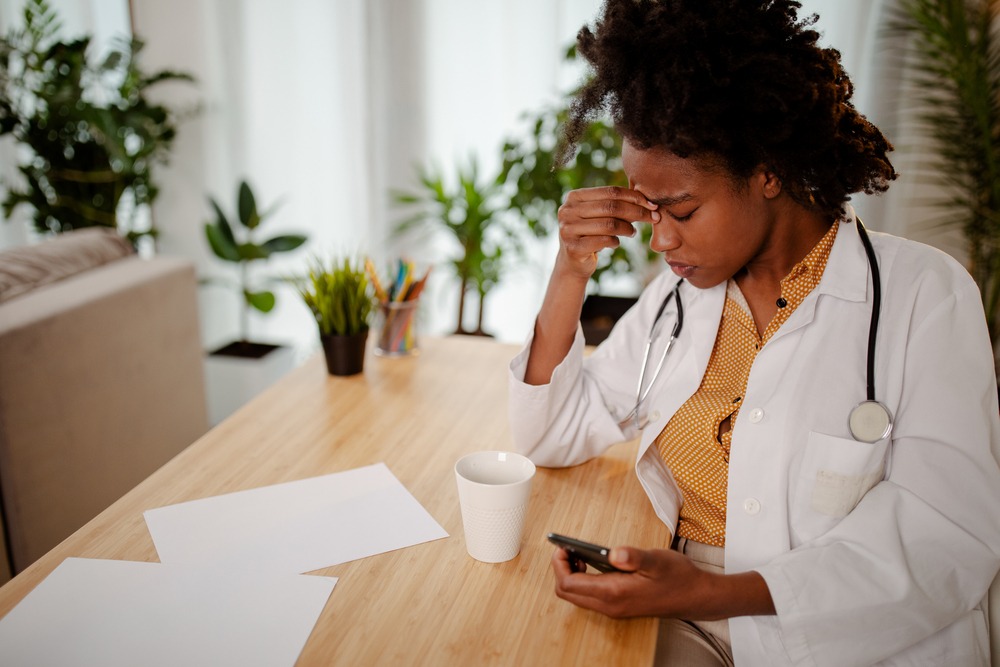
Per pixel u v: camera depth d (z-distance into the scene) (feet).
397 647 2.26
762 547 2.84
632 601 2.36
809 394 2.85
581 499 3.17
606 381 3.58
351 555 2.71
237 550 2.73
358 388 4.23
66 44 9.64
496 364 4.63
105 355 5.77
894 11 8.27
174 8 10.57
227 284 10.75
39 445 5.14
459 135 10.48
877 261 2.96
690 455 3.20
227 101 10.85
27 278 5.70
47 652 2.21
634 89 2.60
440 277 11.06
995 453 2.68
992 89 7.34
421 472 3.32
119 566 2.62
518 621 2.39
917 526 2.58
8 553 5.05
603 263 8.56
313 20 10.35
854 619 2.49
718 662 2.85
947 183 8.09
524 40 9.86
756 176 2.73
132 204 10.97
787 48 2.63
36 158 10.43
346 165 10.87
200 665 2.17
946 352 2.71
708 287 2.99
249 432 3.67
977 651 2.67
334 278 4.28
